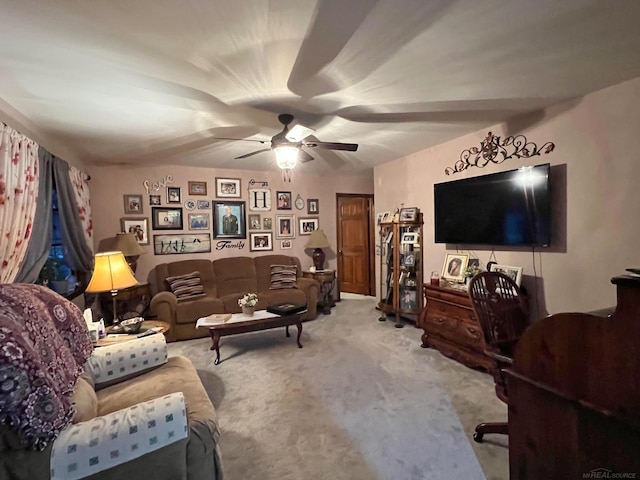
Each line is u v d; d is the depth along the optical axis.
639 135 2.21
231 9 1.40
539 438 1.17
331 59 1.83
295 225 5.73
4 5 1.33
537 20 1.51
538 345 1.16
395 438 2.04
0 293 1.37
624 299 0.94
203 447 1.44
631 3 1.40
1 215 2.07
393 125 3.07
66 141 3.39
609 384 0.97
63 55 1.75
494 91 2.35
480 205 3.24
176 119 2.78
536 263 2.89
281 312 3.56
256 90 2.22
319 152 4.17
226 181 5.18
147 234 4.70
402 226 4.37
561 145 2.64
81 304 3.69
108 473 1.21
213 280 4.75
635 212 2.25
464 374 2.92
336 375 2.94
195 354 3.53
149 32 1.55
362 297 6.41
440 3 1.38
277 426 2.19
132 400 1.71
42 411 1.16
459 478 1.70
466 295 3.07
